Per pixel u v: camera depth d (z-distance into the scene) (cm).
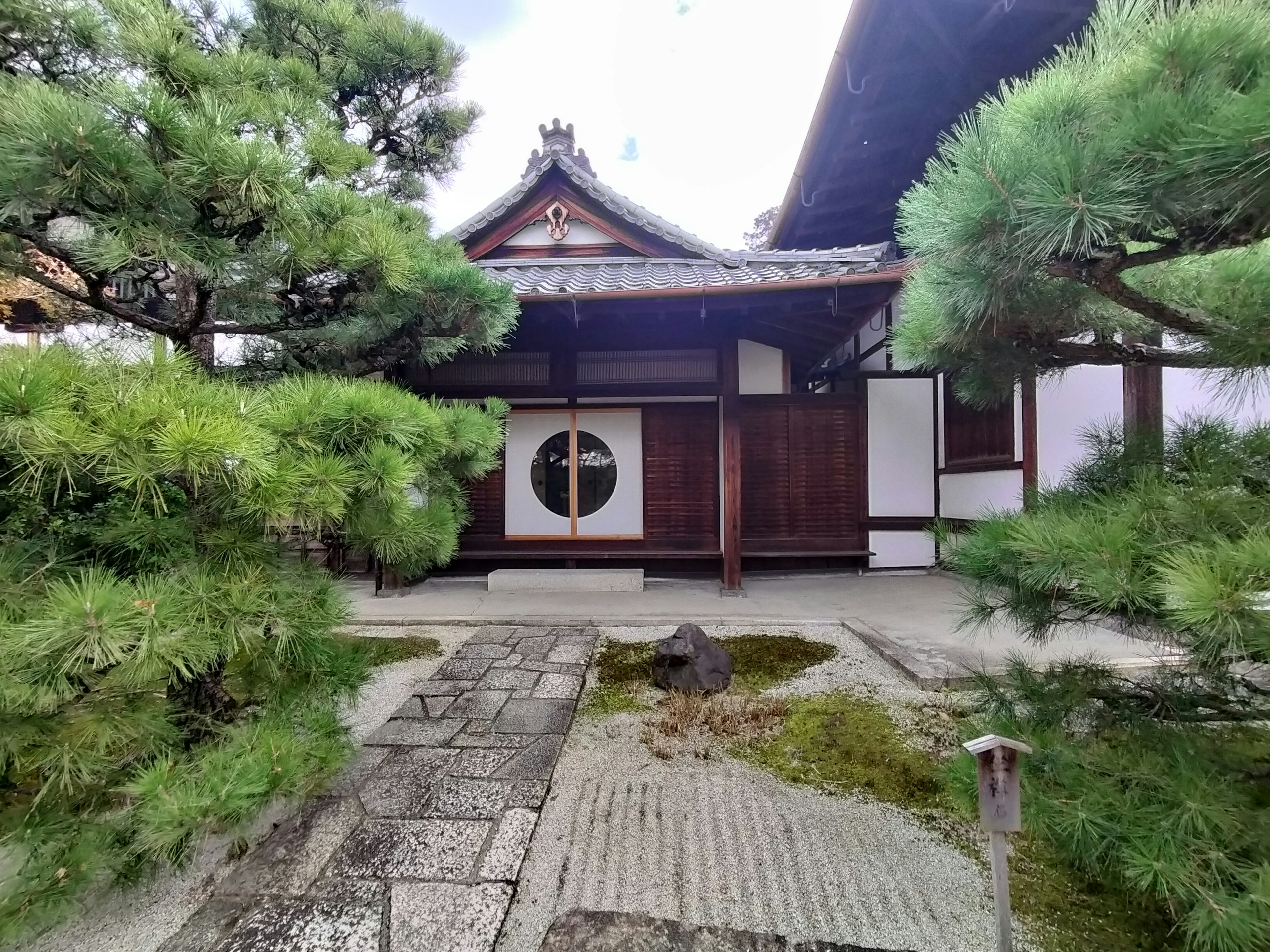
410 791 204
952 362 201
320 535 176
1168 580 102
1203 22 101
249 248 183
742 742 240
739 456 511
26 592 127
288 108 201
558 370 557
